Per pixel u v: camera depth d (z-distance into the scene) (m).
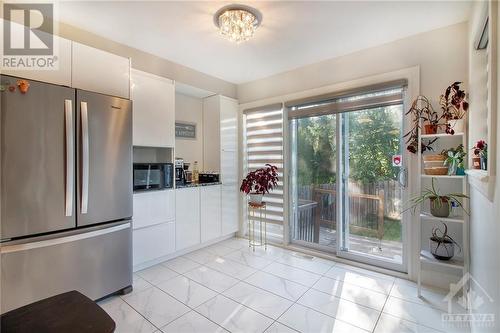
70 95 1.82
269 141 3.52
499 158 1.16
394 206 2.62
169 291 2.23
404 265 2.48
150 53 2.78
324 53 2.76
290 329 1.72
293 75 3.21
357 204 2.86
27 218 1.64
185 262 2.87
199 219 3.21
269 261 2.90
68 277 1.82
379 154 2.70
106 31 2.31
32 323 0.83
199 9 1.97
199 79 3.31
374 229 2.76
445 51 2.20
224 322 1.80
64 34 2.18
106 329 0.81
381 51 2.54
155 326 1.75
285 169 3.32
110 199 2.06
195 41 2.50
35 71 1.81
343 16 2.06
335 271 2.63
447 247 2.04
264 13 2.02
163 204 2.77
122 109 2.15
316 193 3.16
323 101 2.99
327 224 3.07
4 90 1.55
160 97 2.77
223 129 3.59
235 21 2.01
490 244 1.33
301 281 2.41
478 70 1.85
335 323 1.78
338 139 2.92
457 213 2.14
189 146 3.63
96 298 1.97
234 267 2.73
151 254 2.65
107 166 2.04
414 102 2.30
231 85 3.79
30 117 1.64
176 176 3.10
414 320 1.81
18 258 1.61
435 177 2.17
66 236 1.80
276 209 3.46
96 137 1.97
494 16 1.21
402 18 2.09
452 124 2.03
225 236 3.73
